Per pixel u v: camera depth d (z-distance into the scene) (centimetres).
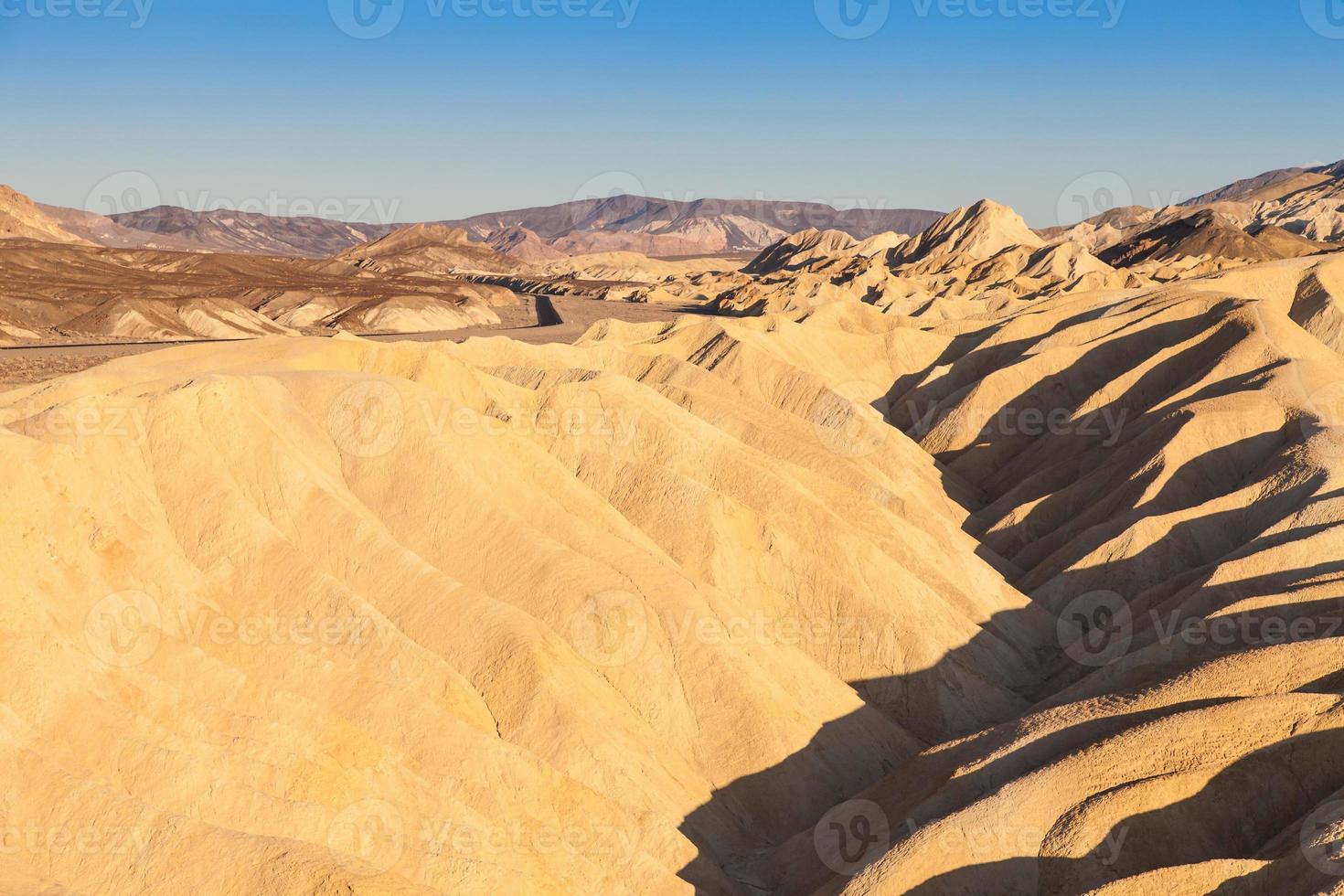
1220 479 5316
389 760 2786
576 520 3956
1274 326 6488
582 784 2912
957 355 8531
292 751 2630
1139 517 5059
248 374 4250
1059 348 7362
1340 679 2748
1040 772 2684
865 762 3522
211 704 2748
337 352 4834
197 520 3391
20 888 2136
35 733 2495
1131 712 2881
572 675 3325
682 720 3447
